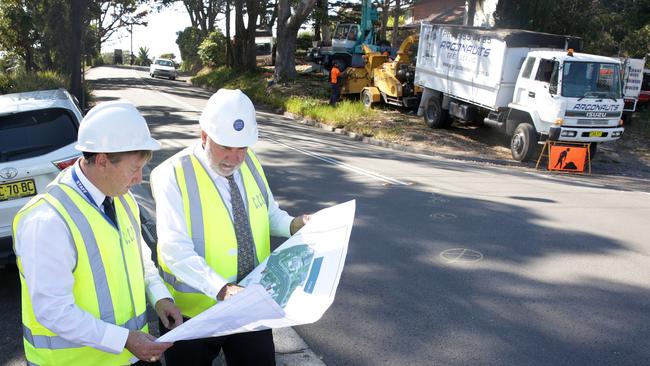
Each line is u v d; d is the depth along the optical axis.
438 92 18.64
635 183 12.65
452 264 5.88
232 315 2.00
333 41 30.03
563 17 20.69
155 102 23.84
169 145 12.55
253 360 2.53
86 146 1.93
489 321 4.61
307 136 16.61
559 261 6.02
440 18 38.66
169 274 2.50
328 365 3.94
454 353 4.11
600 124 13.97
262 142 14.38
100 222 1.99
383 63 22.88
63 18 21.58
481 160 14.86
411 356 4.06
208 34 50.09
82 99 15.34
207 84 37.38
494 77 15.52
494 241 6.65
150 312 4.61
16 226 1.90
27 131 5.05
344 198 8.64
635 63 20.03
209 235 2.41
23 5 25.78
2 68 29.17
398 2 35.50
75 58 16.30
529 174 12.56
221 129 2.28
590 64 13.80
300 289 2.21
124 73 53.56
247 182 2.55
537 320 4.64
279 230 2.76
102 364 2.08
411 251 6.27
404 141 16.66
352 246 6.42
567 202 8.89
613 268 5.84
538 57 14.24
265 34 53.69
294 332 4.43
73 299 1.91
